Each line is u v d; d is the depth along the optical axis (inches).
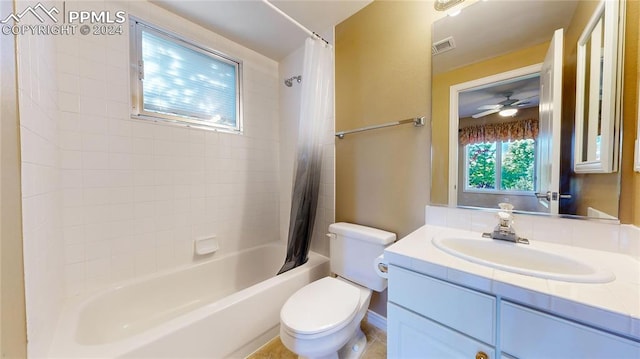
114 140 57.1
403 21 55.9
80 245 52.8
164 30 64.4
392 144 58.4
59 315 45.6
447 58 49.5
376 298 62.2
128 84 59.1
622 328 20.1
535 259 35.7
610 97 33.5
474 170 46.3
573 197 36.7
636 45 31.4
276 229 93.0
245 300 51.5
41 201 36.7
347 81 68.2
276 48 84.0
